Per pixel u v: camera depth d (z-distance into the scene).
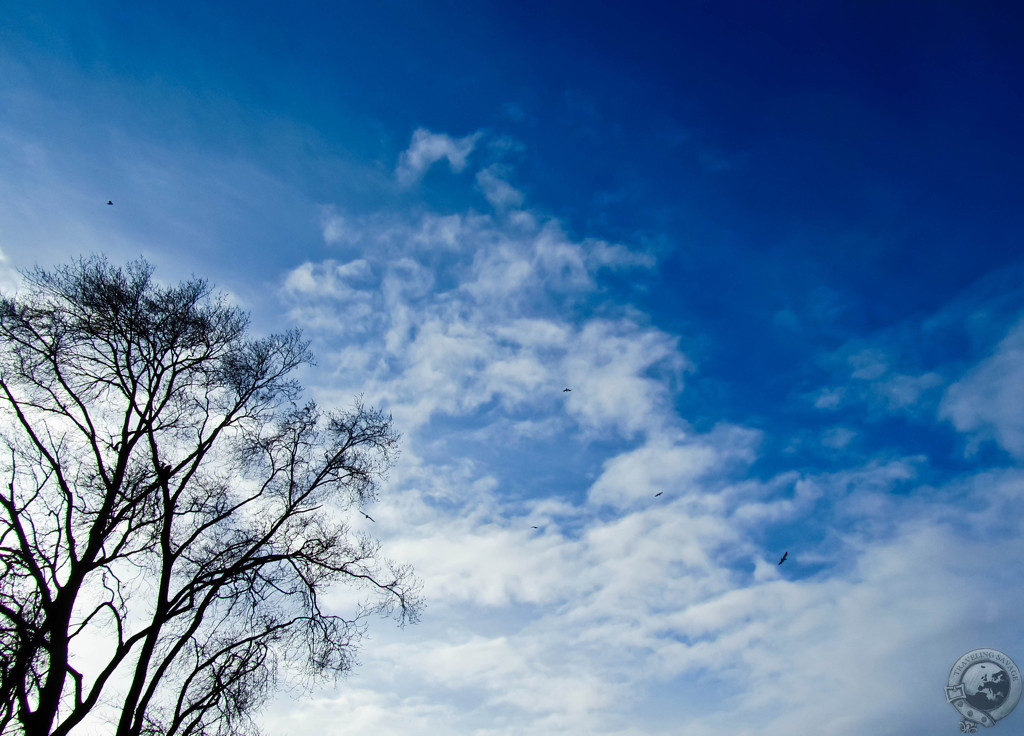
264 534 14.75
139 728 11.64
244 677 13.19
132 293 14.80
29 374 13.81
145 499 13.88
